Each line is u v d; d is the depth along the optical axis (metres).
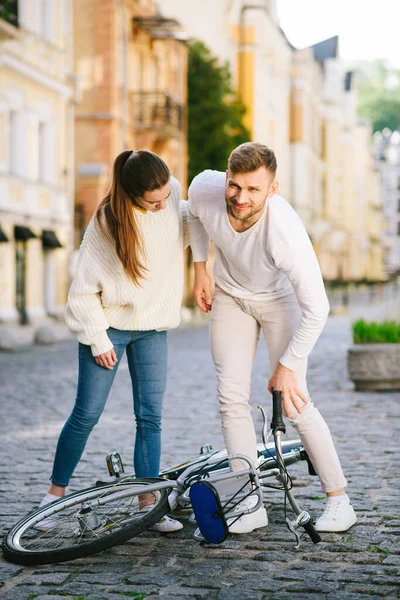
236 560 5.01
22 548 5.08
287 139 75.69
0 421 10.66
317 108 84.81
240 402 5.59
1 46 29.88
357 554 5.09
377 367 12.76
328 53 91.19
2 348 22.88
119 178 5.24
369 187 115.38
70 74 35.56
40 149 34.22
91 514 5.26
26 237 31.39
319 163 86.06
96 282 5.38
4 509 6.28
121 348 5.61
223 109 48.03
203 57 49.03
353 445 8.54
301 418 5.52
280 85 72.12
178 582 4.66
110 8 38.34
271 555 5.07
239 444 5.56
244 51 62.78
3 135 30.44
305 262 5.16
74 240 38.81
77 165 38.66
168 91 42.09
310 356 19.66
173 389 13.73
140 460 5.67
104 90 38.53
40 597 4.48
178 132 43.03
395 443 8.62
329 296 69.00
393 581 4.62
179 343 24.83
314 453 5.57
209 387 13.99
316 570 4.82
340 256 95.44
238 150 5.00
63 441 5.64
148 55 42.62
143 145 41.38
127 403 12.11
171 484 5.27
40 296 33.59
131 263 5.27
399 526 5.64
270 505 6.18
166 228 5.36
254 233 5.19
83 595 4.49
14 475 7.42
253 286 5.47
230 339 5.59
